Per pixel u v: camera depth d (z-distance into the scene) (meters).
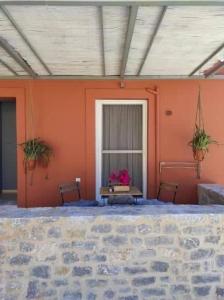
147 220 2.90
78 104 5.48
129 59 4.33
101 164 5.71
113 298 2.88
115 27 3.12
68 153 5.49
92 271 2.87
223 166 5.54
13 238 2.83
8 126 7.54
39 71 4.98
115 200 4.52
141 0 2.45
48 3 2.49
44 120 5.47
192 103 5.51
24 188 5.46
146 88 5.50
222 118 5.52
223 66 4.61
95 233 2.87
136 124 5.75
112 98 5.53
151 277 2.90
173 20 2.98
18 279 2.83
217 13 2.82
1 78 5.30
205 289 2.94
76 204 4.74
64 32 3.27
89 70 4.93
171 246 2.92
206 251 2.94
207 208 3.19
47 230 2.84
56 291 2.84
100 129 5.66
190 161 5.53
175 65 4.66
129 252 2.89
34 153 5.25
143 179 5.69
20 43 3.60
